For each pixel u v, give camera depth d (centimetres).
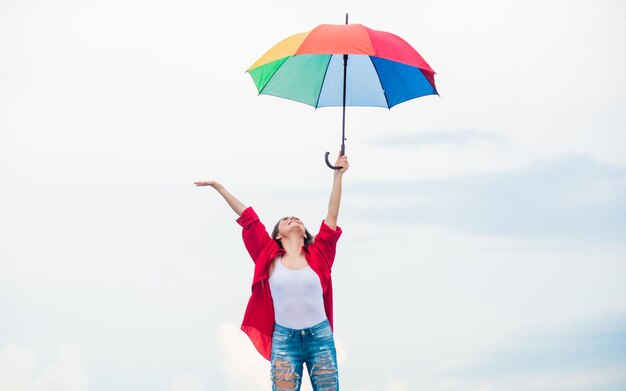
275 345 580
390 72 664
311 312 577
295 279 578
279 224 604
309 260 589
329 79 676
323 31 595
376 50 584
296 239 596
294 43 596
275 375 576
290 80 674
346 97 683
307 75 674
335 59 664
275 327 584
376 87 677
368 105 688
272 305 591
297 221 601
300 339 579
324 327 580
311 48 580
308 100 684
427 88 660
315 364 578
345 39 584
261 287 594
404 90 672
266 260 588
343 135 624
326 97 686
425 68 607
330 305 596
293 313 576
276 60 656
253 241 600
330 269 599
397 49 598
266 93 674
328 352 578
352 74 671
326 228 598
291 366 575
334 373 579
